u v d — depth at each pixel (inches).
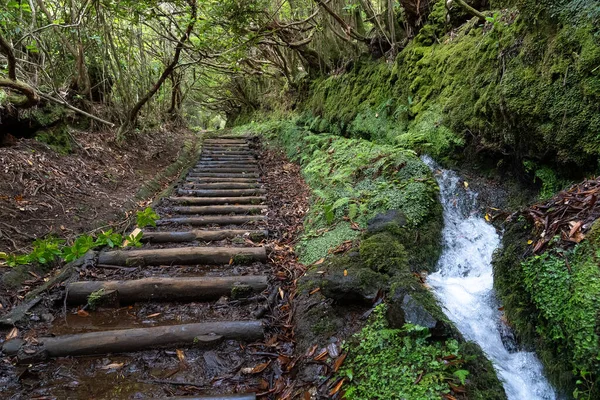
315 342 97.7
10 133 204.2
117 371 94.5
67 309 119.5
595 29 119.2
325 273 124.7
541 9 138.3
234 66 378.0
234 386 90.7
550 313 81.9
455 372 74.9
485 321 103.0
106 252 150.0
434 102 205.9
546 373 84.1
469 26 205.8
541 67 138.7
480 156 173.9
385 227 134.8
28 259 86.7
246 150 387.9
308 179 244.2
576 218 92.7
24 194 169.0
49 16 236.1
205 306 123.8
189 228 184.7
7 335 103.2
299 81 448.8
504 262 105.5
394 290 98.0
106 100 320.2
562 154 129.1
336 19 296.4
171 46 436.1
